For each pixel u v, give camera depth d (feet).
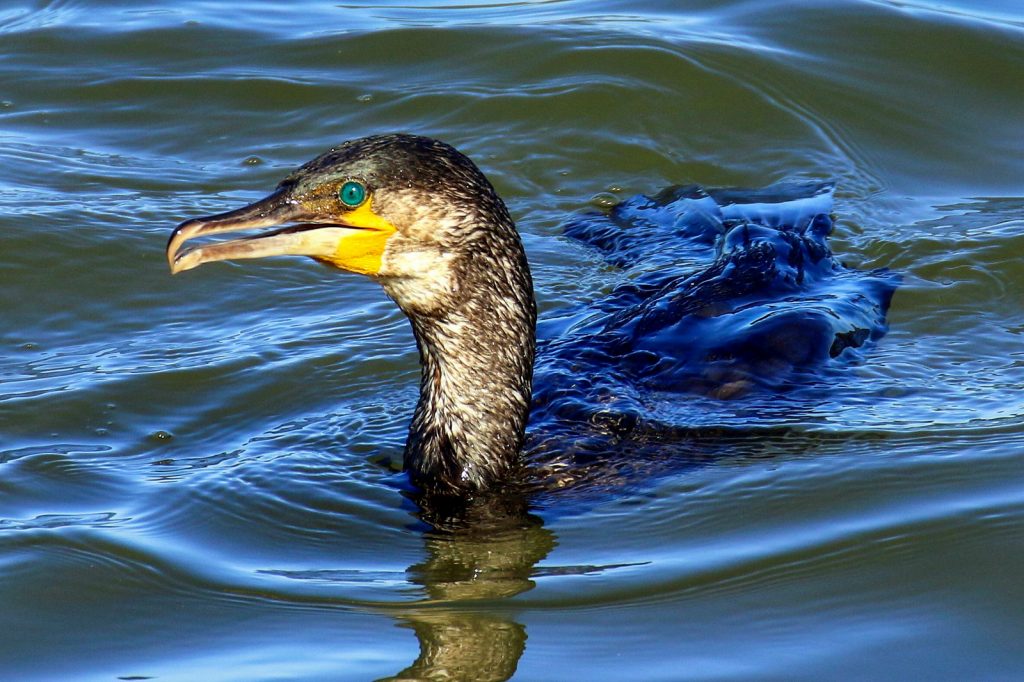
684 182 46.88
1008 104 49.88
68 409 33.63
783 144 48.34
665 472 30.27
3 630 24.99
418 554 27.73
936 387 33.86
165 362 36.06
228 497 29.63
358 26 54.75
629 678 23.15
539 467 30.66
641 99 49.80
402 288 28.71
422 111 49.70
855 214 44.04
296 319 38.63
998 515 27.71
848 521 27.89
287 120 49.49
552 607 25.54
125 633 24.98
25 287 39.58
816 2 54.80
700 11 55.62
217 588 26.40
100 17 55.62
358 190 27.48
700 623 24.85
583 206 45.57
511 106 49.67
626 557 27.22
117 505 29.43
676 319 36.14
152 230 42.34
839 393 33.37
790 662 23.53
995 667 23.26
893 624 24.61
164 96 50.72
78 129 48.93
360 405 34.04
